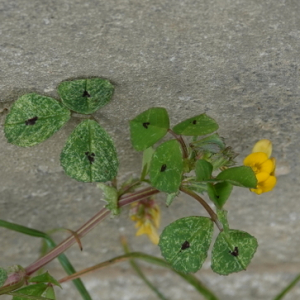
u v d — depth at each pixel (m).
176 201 0.34
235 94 0.30
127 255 0.33
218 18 0.28
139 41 0.29
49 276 0.30
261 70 0.30
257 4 0.28
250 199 0.35
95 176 0.29
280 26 0.29
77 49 0.29
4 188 0.33
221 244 0.29
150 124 0.28
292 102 0.30
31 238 0.36
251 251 0.29
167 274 0.38
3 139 0.31
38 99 0.29
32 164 0.32
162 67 0.29
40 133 0.29
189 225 0.29
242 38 0.29
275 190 0.34
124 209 0.35
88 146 0.29
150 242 0.37
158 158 0.28
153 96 0.30
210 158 0.29
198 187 0.29
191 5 0.28
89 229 0.31
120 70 0.29
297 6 0.28
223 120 0.31
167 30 0.29
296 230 0.36
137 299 0.38
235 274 0.38
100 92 0.29
